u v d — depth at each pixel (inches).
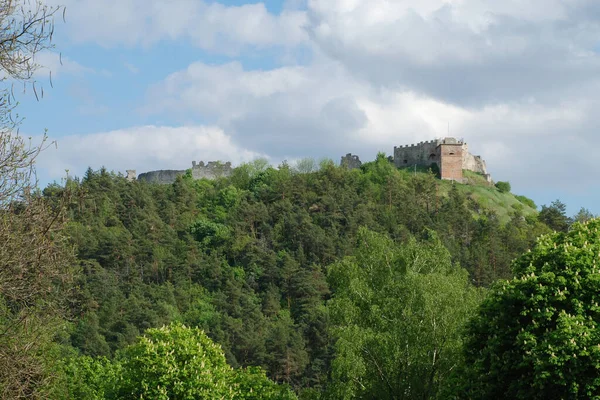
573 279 1406.3
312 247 6230.3
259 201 7731.3
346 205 7003.0
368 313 2244.1
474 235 6471.5
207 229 6919.3
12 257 1071.6
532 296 1401.3
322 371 4037.9
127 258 6008.9
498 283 1544.0
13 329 1123.9
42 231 1122.7
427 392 2065.7
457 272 2404.0
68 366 2340.1
